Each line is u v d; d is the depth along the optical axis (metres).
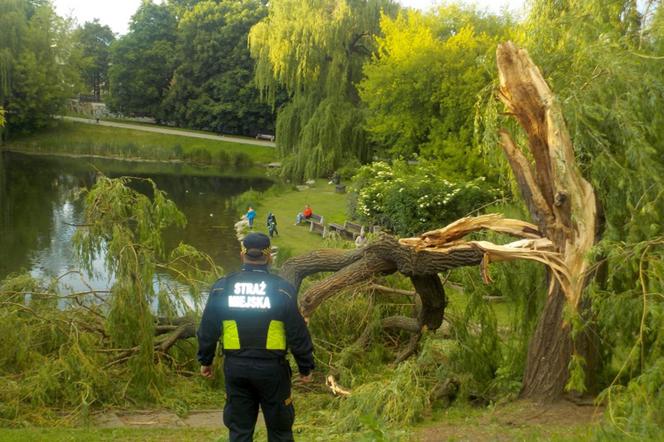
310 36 44.22
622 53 8.30
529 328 9.44
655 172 7.59
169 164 62.53
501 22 31.17
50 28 70.75
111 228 10.73
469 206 24.19
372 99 31.22
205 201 41.12
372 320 11.27
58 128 70.75
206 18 76.50
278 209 37.06
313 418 8.39
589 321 7.42
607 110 7.87
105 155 65.38
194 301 11.23
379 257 9.54
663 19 8.74
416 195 24.72
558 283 8.14
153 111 80.06
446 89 26.52
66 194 40.34
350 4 44.28
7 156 60.62
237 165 64.31
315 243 28.11
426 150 27.27
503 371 9.12
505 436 6.68
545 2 11.63
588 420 7.20
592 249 7.38
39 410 8.80
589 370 8.00
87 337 10.05
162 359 11.22
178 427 8.35
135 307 10.11
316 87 47.03
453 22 31.44
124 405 9.50
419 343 10.84
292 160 47.00
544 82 8.20
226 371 4.44
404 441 6.50
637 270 7.12
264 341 4.37
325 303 11.38
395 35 29.70
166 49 78.75
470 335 9.84
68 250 25.23
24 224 30.53
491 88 9.48
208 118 76.38
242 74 73.75
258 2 77.69
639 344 7.09
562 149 7.92
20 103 65.62
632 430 5.76
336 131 44.78
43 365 9.30
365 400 7.68
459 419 7.77
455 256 8.80
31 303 11.08
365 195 27.08
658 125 7.97
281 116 48.56
